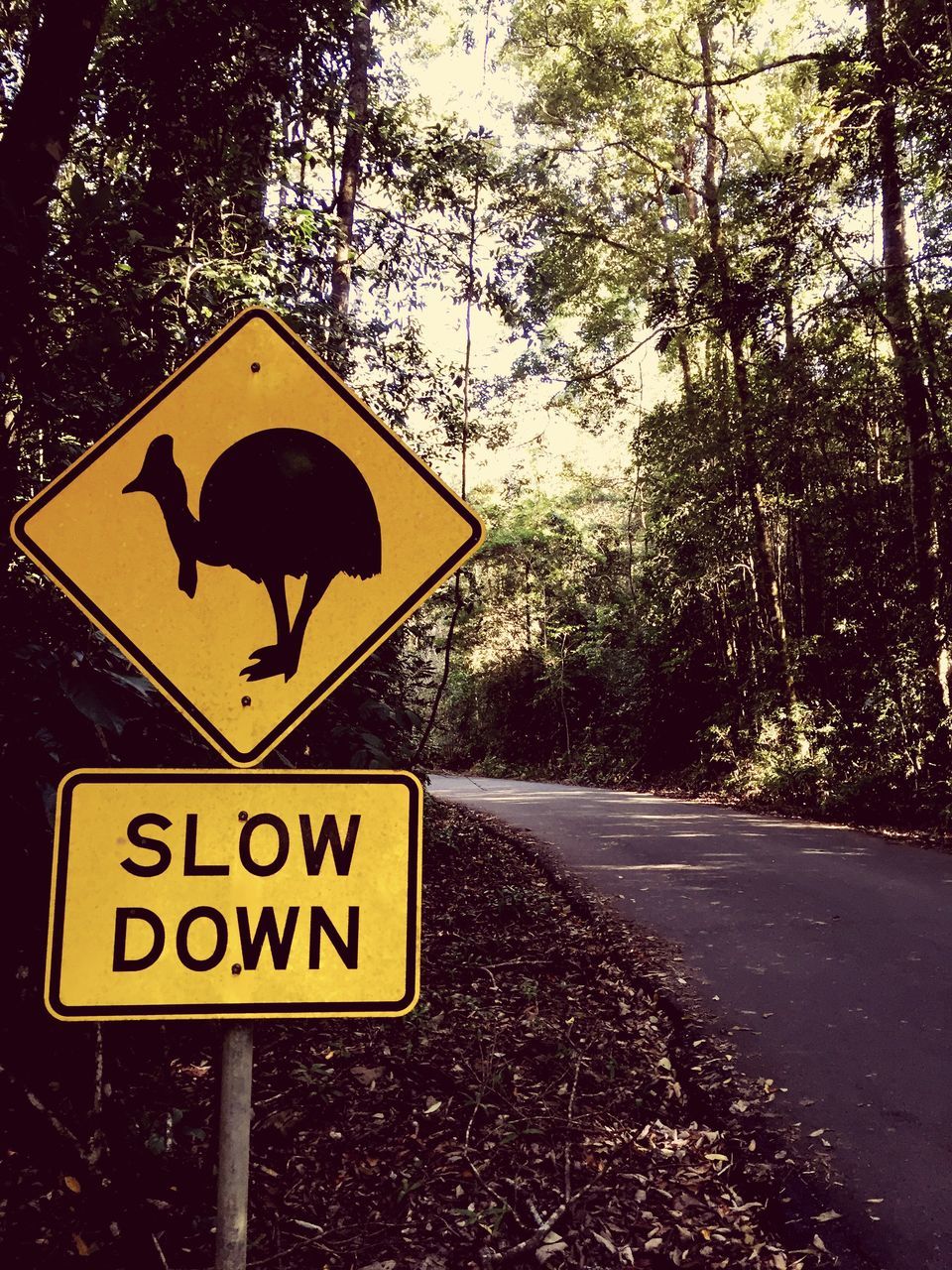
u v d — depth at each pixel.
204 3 5.69
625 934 7.27
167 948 1.72
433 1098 4.24
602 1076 4.64
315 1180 3.54
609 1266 3.06
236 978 1.73
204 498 1.83
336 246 9.30
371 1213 3.32
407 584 1.87
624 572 30.94
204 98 5.97
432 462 10.62
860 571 15.98
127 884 1.72
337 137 9.45
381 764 5.31
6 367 3.27
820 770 15.79
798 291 15.52
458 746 35.84
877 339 15.48
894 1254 3.10
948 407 14.44
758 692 18.73
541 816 15.48
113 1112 2.91
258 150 6.78
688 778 21.80
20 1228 2.80
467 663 32.50
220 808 1.76
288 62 6.64
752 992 5.82
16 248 3.25
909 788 14.13
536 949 7.00
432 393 10.27
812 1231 3.25
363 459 1.87
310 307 7.25
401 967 1.77
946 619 13.92
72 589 1.78
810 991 5.81
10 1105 3.05
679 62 19.50
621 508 31.78
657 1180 3.63
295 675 1.83
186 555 1.82
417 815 1.80
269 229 6.70
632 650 26.50
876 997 5.65
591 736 30.12
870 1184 3.54
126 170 5.84
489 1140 3.90
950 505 14.03
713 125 19.84
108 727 2.71
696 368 25.19
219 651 1.81
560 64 19.81
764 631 19.17
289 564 1.84
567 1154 3.78
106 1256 2.72
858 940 6.96
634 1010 5.64
